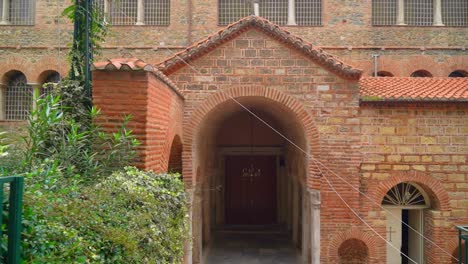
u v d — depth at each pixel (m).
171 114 9.51
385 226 11.59
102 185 5.07
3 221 2.69
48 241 3.03
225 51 11.54
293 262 14.66
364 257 11.92
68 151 6.44
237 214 20.30
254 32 11.52
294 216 16.38
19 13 19.20
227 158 20.34
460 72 19.02
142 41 18.69
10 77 19.16
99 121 7.11
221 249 16.34
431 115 11.66
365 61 18.47
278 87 11.53
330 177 11.55
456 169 11.64
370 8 18.56
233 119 19.44
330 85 11.52
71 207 3.62
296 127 12.95
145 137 7.15
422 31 18.61
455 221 11.66
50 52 18.69
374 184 11.66
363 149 11.60
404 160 11.64
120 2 18.91
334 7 18.58
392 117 11.63
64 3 18.80
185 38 18.61
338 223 11.56
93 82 7.12
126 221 4.20
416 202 12.39
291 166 16.64
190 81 11.55
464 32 18.64
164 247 5.10
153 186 5.78
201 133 12.53
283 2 18.95
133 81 7.17
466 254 7.00
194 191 11.81
